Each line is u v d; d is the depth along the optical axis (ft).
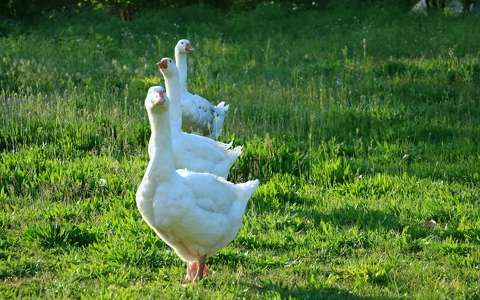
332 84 69.67
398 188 44.42
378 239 36.65
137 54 87.04
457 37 89.76
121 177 43.62
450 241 36.78
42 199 41.09
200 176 30.48
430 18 105.09
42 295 29.89
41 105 56.29
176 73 40.88
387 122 58.65
